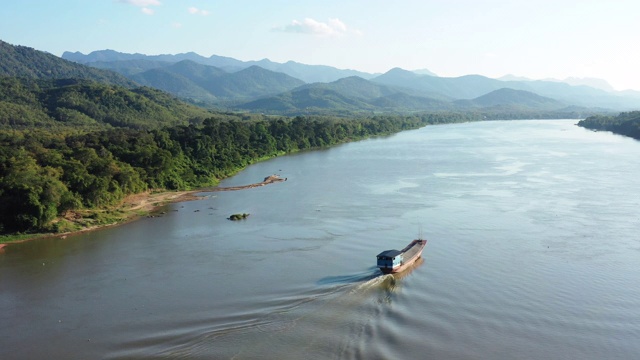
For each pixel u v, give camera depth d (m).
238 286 73.06
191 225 108.38
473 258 83.06
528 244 89.31
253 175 177.50
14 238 98.31
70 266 83.19
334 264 81.56
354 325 59.84
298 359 51.72
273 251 88.88
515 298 67.94
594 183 143.50
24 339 58.94
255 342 55.44
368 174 169.12
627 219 104.06
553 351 55.25
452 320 61.84
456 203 121.00
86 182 116.19
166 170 150.50
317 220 108.94
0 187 102.06
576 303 66.31
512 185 142.62
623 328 60.00
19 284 75.62
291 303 66.25
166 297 69.81
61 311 66.12
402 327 59.91
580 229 97.62
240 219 111.94
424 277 75.44
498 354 54.53
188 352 53.72
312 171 180.88
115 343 57.22
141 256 87.81
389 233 97.88
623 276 74.69
